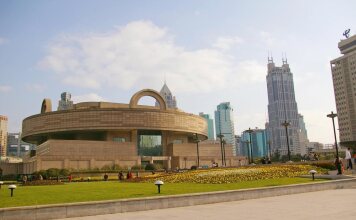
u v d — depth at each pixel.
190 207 16.56
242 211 14.59
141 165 96.06
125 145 97.69
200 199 17.55
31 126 105.25
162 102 107.75
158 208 16.34
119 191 22.42
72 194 20.81
